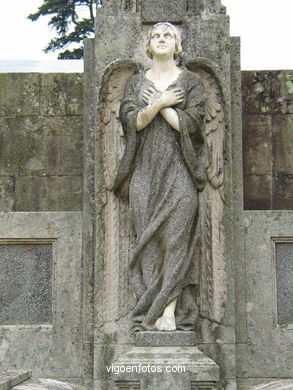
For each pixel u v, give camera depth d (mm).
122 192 6609
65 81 7207
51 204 7082
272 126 7090
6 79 7223
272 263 6789
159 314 6262
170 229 6277
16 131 7168
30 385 6285
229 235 6641
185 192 6293
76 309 6797
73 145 7137
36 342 6770
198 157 6457
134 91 6484
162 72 6516
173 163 6336
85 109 6895
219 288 6590
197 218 6434
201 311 6566
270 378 6668
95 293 6609
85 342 6660
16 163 7133
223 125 6691
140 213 6344
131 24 6824
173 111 6320
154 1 6832
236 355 6680
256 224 6820
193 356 6078
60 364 6746
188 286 6438
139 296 6391
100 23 6824
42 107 7188
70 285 6824
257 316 6734
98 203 6656
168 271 6277
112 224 6652
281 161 7059
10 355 6762
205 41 6801
